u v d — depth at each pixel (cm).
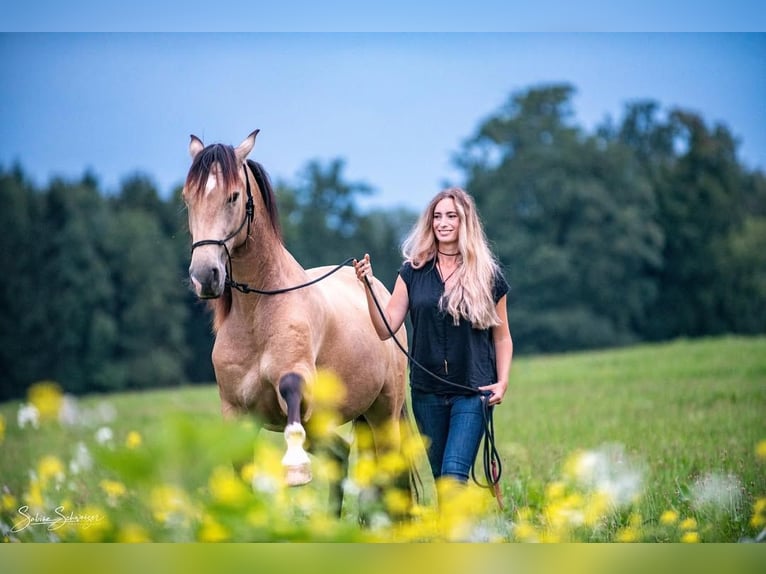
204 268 668
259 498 343
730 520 702
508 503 805
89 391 6216
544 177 6738
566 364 3047
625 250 6594
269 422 756
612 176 6800
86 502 803
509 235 6738
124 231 6462
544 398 1947
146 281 6488
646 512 727
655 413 1538
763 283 6781
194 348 6781
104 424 1848
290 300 731
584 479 675
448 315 745
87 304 6247
